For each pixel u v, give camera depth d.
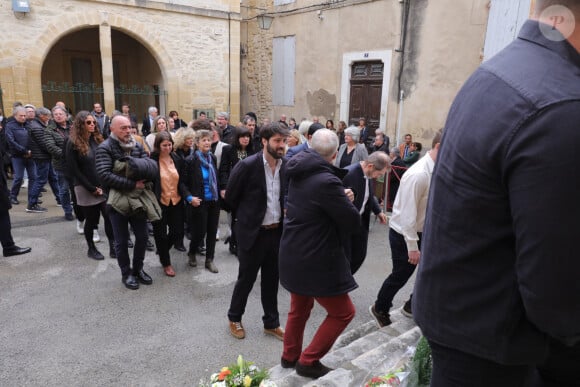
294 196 2.37
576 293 0.72
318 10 11.79
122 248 3.82
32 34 10.20
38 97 10.46
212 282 4.08
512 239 0.82
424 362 1.67
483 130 0.80
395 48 9.80
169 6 11.77
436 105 9.11
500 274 0.83
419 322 1.00
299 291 2.35
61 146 5.69
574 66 0.76
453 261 0.88
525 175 0.72
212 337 3.14
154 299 3.70
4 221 4.47
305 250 2.30
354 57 10.93
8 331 3.12
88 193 4.35
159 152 4.08
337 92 11.60
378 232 5.84
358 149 5.60
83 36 14.12
